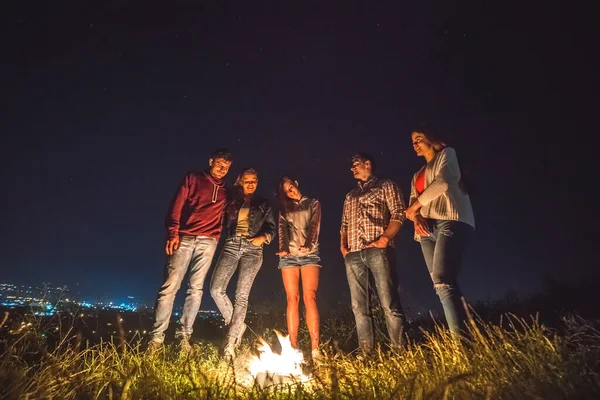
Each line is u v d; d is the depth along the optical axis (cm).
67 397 273
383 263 432
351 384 244
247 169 553
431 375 278
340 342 533
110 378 294
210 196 515
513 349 271
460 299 361
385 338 511
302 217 521
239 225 531
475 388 236
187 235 495
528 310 508
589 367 243
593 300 491
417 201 405
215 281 512
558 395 214
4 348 323
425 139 439
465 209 398
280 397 270
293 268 512
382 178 468
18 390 259
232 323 494
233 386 255
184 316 473
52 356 311
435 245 396
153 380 279
